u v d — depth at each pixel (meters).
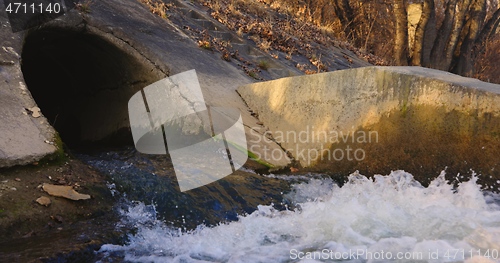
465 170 5.33
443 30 20.50
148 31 9.23
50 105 10.55
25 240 4.29
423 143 5.79
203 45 10.09
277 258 3.96
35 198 4.83
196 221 5.16
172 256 4.22
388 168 6.14
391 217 4.40
